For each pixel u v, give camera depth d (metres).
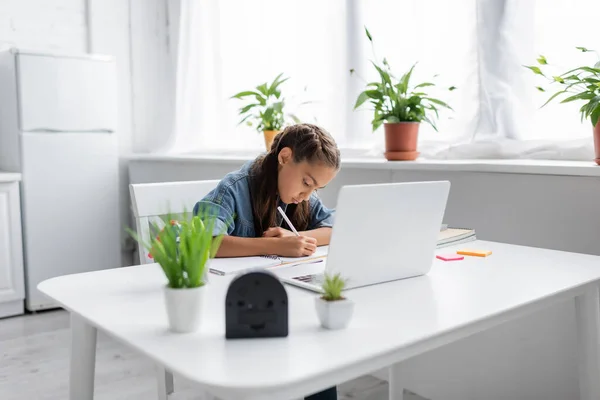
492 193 1.86
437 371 2.07
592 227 1.63
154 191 1.64
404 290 1.11
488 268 1.29
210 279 1.20
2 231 3.09
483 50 2.20
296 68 2.99
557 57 2.03
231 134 3.40
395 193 1.12
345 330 0.88
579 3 1.96
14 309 3.17
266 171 1.55
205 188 1.74
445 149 2.34
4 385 2.21
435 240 1.23
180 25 3.51
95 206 3.43
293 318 0.94
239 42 3.31
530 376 1.80
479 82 2.22
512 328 1.83
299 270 1.26
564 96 2.03
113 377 2.28
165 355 0.78
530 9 2.08
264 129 2.63
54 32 3.57
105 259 3.49
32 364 2.43
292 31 3.00
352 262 1.11
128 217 3.90
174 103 3.63
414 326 0.89
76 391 1.13
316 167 1.46
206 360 0.76
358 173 2.29
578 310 1.25
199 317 0.88
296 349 0.80
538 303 1.06
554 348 1.73
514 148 2.14
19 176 3.12
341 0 2.71
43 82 3.18
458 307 0.99
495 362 1.89
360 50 2.63
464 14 2.30
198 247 0.88
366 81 2.63
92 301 1.04
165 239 0.89
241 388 0.69
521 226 1.79
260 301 0.84
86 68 3.33
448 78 2.36
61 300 1.05
